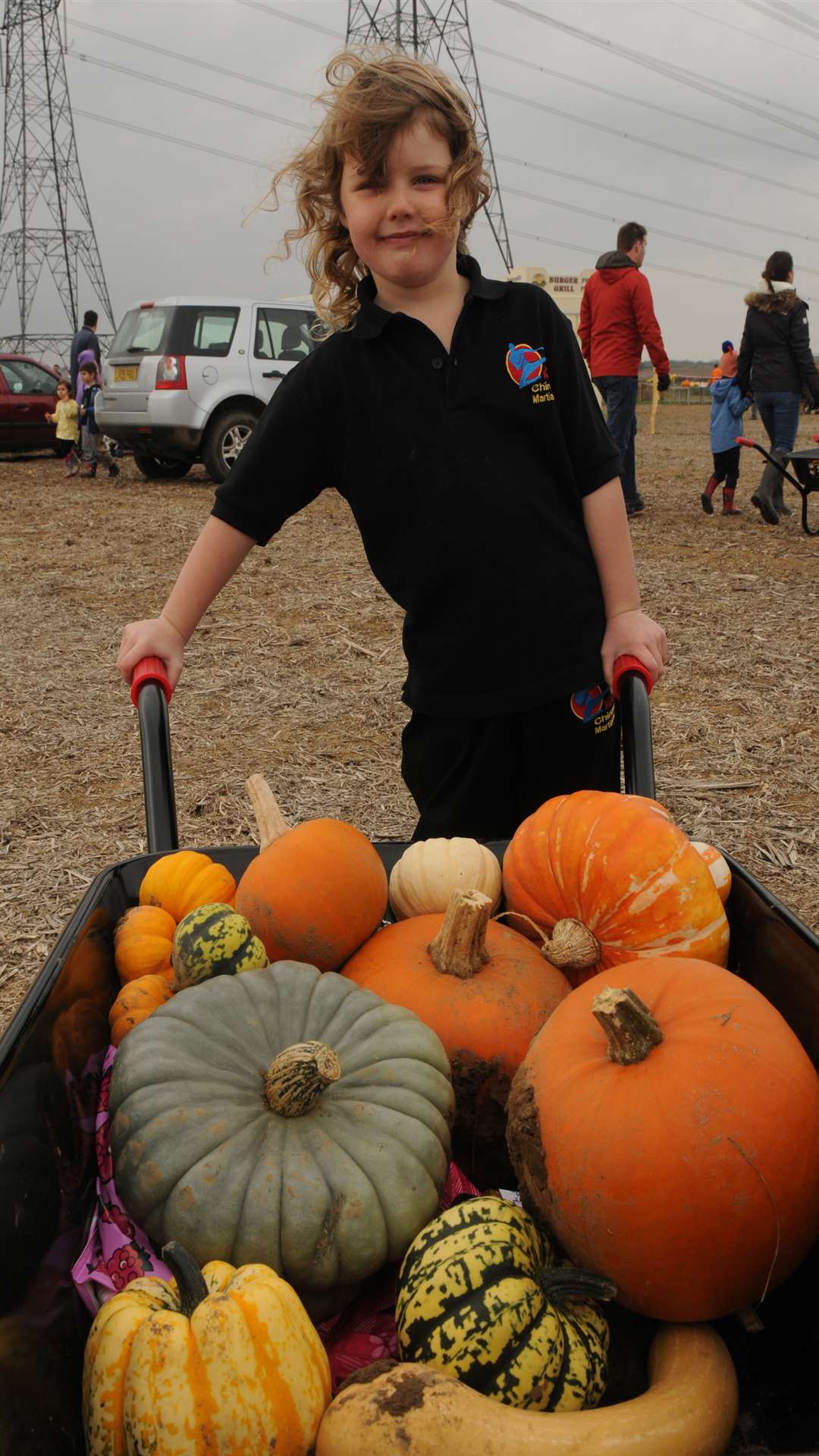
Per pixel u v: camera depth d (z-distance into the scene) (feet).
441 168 6.63
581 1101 4.09
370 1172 4.14
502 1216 4.04
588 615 7.23
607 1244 3.93
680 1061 4.08
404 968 5.34
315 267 7.67
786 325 31.32
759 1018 4.27
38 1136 4.12
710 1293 3.92
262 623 22.95
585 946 5.37
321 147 6.95
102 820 13.89
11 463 55.83
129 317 41.78
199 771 15.21
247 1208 3.98
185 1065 4.43
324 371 7.18
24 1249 3.72
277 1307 3.51
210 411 40.37
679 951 5.27
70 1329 3.93
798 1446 3.91
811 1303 4.09
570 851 5.50
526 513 7.07
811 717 16.97
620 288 30.76
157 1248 4.18
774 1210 3.87
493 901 5.21
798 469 30.55
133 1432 3.35
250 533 7.31
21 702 18.47
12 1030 4.29
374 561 7.58
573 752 7.39
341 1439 3.37
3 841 13.32
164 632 7.03
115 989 5.86
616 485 7.47
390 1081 4.48
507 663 7.16
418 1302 3.81
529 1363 3.68
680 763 15.21
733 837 12.89
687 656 19.92
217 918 5.37
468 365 7.06
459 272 7.39
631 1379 4.14
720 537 31.04
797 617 22.29
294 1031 4.69
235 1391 3.34
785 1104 4.00
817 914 11.02
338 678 19.45
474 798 7.56
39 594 25.94
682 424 98.22
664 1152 3.87
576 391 7.36
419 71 6.61
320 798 14.17
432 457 7.04
